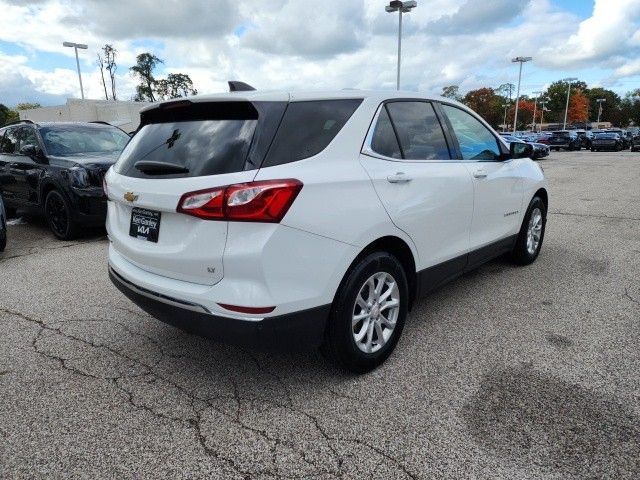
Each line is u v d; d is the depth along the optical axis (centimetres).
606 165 2047
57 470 219
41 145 699
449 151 363
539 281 464
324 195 254
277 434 242
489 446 230
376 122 301
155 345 341
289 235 240
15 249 629
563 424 244
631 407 257
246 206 231
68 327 373
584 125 9538
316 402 269
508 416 252
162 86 6250
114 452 231
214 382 292
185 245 251
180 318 259
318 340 264
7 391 283
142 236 280
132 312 403
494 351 324
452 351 325
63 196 638
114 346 340
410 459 223
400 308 312
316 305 256
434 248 338
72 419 256
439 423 248
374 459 223
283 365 311
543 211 528
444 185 339
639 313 382
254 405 267
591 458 220
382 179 289
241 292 236
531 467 215
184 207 244
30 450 232
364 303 287
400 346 334
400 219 298
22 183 723
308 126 265
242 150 246
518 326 363
